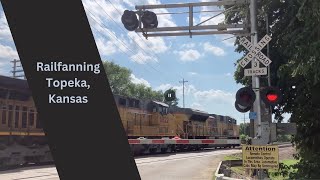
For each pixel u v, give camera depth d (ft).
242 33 54.13
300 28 45.73
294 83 54.75
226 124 198.80
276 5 55.77
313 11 38.47
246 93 37.29
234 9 56.70
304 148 52.42
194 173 71.56
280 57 56.70
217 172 62.39
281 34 53.31
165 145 130.82
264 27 57.98
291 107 57.06
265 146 36.99
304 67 40.96
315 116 50.72
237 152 150.00
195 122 157.69
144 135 119.85
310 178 50.80
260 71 39.83
